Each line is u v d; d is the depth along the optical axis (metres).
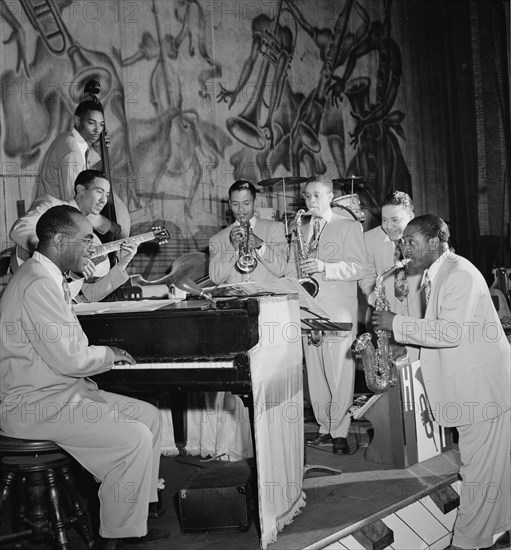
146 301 3.75
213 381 2.96
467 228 10.55
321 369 4.70
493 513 3.37
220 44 7.28
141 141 6.50
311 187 4.75
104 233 4.49
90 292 4.09
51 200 4.46
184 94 6.90
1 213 5.41
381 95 9.35
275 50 7.88
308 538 3.03
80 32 6.04
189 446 4.59
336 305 4.59
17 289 3.04
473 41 10.77
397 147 9.59
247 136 7.52
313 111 8.35
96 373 3.00
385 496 3.56
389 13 9.52
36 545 3.21
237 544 3.06
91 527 3.37
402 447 4.04
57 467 3.04
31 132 5.64
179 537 3.19
